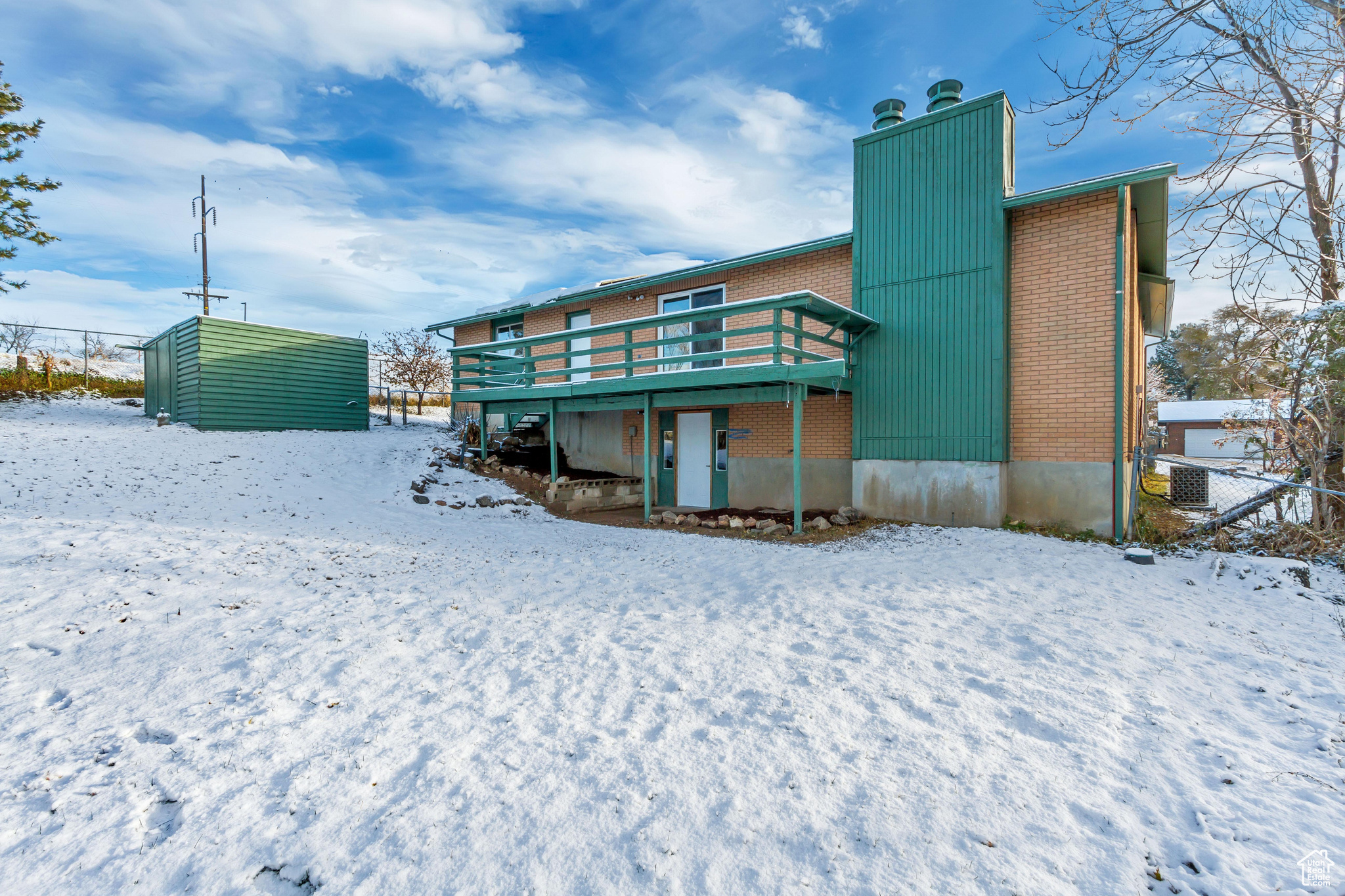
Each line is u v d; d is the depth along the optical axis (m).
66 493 8.25
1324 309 7.68
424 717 3.34
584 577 6.41
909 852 2.23
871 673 3.75
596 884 2.13
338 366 16.69
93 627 4.43
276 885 2.20
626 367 10.65
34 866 2.26
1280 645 4.24
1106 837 2.30
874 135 9.83
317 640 4.40
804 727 3.11
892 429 9.55
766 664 3.95
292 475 11.04
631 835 2.36
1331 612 4.97
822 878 2.13
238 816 2.53
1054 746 2.92
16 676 3.70
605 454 14.32
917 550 7.49
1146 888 2.07
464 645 4.41
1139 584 5.81
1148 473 16.48
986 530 8.48
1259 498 8.23
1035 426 8.59
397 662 4.07
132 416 16.05
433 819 2.49
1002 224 8.59
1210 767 2.74
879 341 9.70
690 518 10.03
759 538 8.83
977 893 2.04
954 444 8.96
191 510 8.36
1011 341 8.80
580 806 2.54
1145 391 13.74
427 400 26.38
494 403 13.52
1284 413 8.58
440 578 6.22
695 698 3.50
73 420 14.05
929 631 4.49
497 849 2.31
